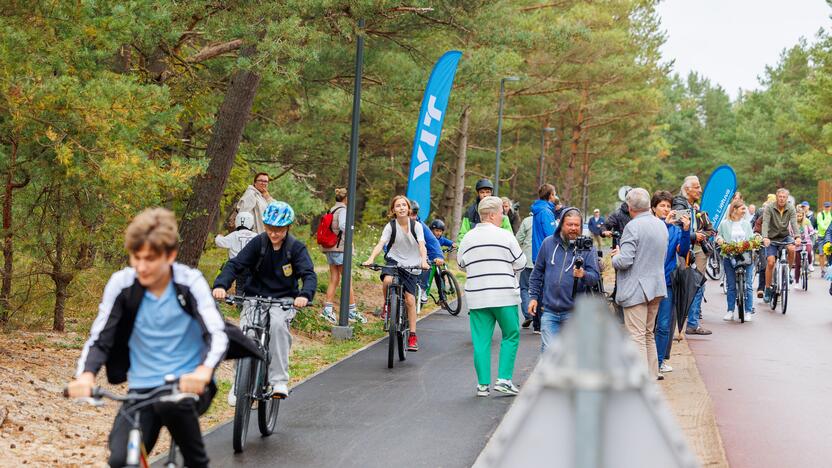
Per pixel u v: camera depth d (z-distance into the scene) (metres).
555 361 4.17
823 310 26.44
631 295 13.65
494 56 28.64
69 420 11.94
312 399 14.05
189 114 23.50
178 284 6.54
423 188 23.91
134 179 13.55
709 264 33.59
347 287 21.64
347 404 13.68
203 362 6.32
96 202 14.96
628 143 94.19
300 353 19.00
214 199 21.88
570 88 65.38
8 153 13.85
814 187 128.62
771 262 26.66
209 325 6.48
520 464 4.18
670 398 13.29
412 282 18.34
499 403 13.75
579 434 4.06
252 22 18.41
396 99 29.50
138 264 6.31
